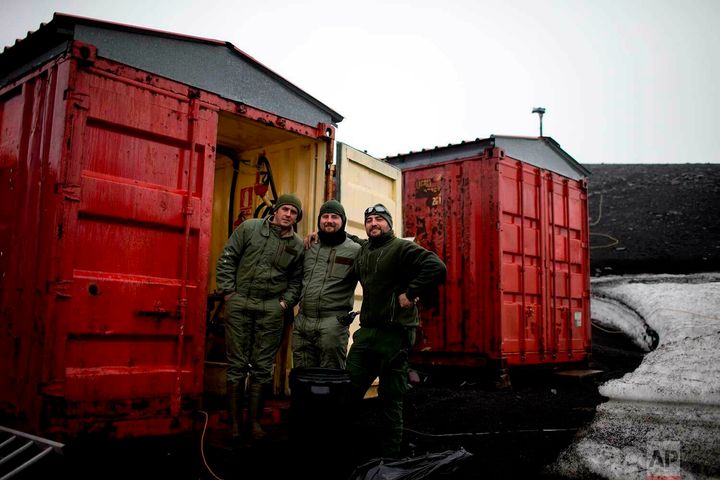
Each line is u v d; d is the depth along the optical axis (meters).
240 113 4.68
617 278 13.33
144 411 3.84
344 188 5.70
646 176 20.75
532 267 8.26
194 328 4.16
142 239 3.96
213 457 3.71
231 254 4.30
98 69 3.74
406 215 8.61
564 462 3.86
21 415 3.46
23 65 4.20
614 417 4.52
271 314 4.27
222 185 6.28
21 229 3.79
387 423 3.83
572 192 9.41
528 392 7.09
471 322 7.70
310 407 3.32
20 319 3.61
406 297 3.75
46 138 3.70
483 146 8.02
